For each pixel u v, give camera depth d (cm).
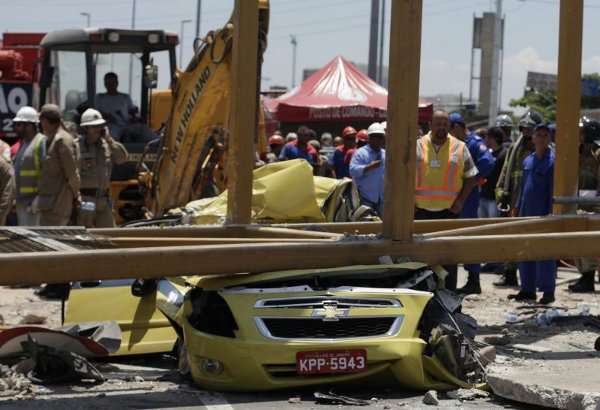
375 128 1983
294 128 4694
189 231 1297
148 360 1273
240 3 1249
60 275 1022
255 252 1088
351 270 1109
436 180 1722
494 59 5950
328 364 999
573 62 1416
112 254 1039
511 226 1376
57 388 1063
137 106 2733
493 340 1348
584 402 910
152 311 1289
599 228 1430
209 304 1110
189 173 2186
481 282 2194
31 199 1948
